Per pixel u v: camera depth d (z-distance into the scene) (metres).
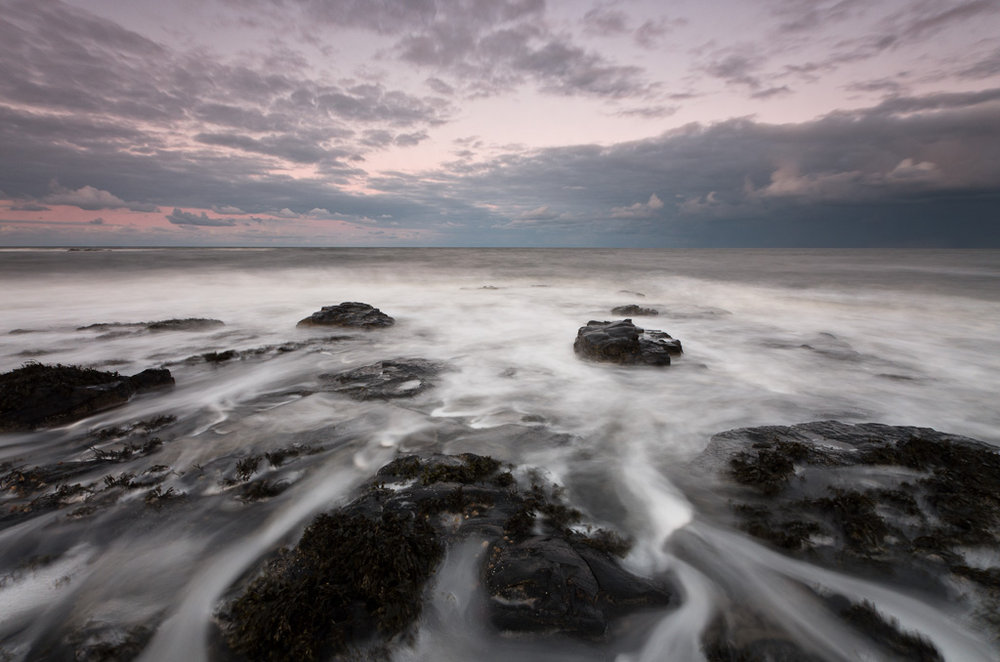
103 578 4.29
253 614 3.65
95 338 14.26
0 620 3.81
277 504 5.43
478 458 6.16
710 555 4.66
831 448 6.53
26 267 41.72
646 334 13.30
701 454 6.75
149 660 3.44
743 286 31.61
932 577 4.22
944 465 5.97
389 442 7.01
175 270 40.88
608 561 4.43
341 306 17.34
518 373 10.92
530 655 3.58
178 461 6.36
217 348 13.20
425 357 12.22
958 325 17.86
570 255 93.94
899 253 108.25
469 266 50.97
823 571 4.40
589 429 7.73
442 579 4.16
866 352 13.50
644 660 3.52
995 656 3.48
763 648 3.59
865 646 3.62
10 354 12.40
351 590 3.88
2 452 6.72
